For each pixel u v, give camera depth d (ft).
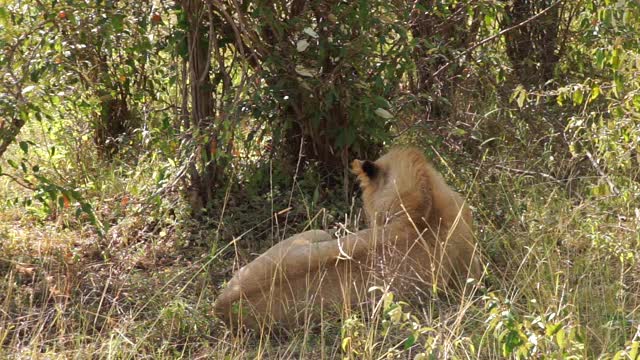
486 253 30.07
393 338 25.63
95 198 36.32
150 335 26.55
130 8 33.09
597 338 23.95
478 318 25.88
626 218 30.48
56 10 30.27
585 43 40.14
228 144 33.86
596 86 29.01
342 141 33.94
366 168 29.43
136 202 34.37
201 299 28.14
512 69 39.83
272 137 35.55
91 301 29.09
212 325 27.40
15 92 29.76
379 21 31.94
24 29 31.81
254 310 26.50
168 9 33.88
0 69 30.01
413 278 26.48
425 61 35.99
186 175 34.47
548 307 24.48
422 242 27.30
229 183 34.71
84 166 38.73
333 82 32.50
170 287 29.66
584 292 26.35
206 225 33.78
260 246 32.63
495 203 33.32
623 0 28.63
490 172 35.17
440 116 37.32
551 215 31.89
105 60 37.40
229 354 25.54
